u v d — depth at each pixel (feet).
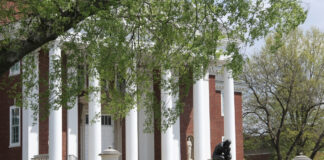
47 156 126.93
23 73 75.46
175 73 77.20
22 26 67.10
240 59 70.59
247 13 67.97
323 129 192.34
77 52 71.15
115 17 67.56
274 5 68.39
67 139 134.31
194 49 71.92
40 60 123.54
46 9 58.03
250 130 213.87
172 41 71.97
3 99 134.82
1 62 55.77
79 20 61.52
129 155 139.44
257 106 199.21
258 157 215.72
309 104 188.03
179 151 155.53
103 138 149.59
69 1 59.67
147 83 77.15
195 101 155.43
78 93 73.41
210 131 166.81
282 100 199.21
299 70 187.62
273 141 191.72
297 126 193.77
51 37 59.52
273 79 189.37
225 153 93.97
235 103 180.04
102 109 146.51
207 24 70.23
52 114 125.49
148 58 75.66
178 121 156.15
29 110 127.95
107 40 68.39
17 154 130.62
